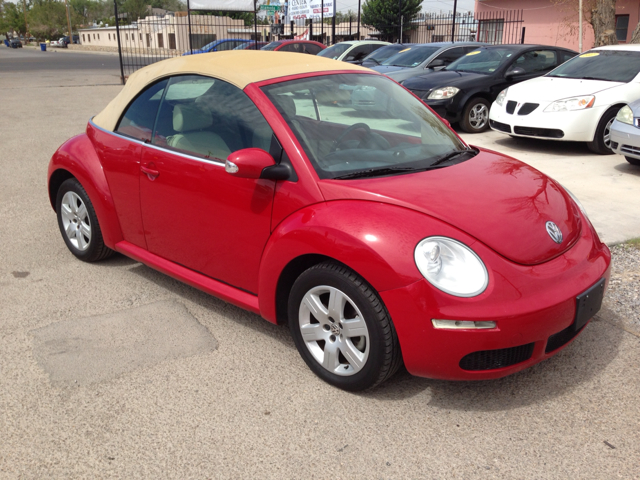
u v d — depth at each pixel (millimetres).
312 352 2805
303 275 2719
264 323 3418
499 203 2682
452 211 2541
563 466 2248
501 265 2402
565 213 2875
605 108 7504
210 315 3510
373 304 2449
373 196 2586
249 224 2928
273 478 2191
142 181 3506
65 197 4238
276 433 2445
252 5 20547
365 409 2605
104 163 3803
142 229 3650
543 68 10234
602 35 13922
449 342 2334
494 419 2539
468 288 2334
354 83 3404
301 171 2740
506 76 9766
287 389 2758
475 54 10586
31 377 2838
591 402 2648
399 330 2402
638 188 6000
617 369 2906
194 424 2502
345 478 2191
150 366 2943
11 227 5086
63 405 2629
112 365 2947
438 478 2191
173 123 3385
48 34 96750
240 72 3172
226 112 3107
